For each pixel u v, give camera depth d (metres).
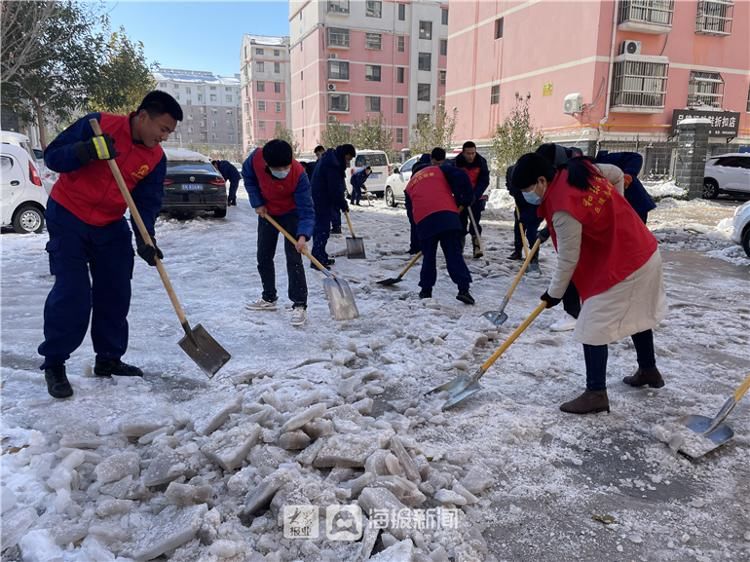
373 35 44.00
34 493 2.34
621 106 21.20
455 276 5.57
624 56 20.83
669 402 3.50
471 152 7.48
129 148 3.16
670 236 10.98
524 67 24.03
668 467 2.79
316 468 2.60
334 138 37.06
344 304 4.60
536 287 6.50
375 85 44.78
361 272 7.11
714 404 3.47
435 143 27.00
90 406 3.07
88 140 2.96
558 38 22.19
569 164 3.13
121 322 3.50
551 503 2.50
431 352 4.15
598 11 20.44
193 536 2.11
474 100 27.45
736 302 6.17
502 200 18.47
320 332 4.64
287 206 4.93
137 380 3.47
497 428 3.10
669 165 22.55
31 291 5.82
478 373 3.46
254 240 9.27
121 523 2.23
